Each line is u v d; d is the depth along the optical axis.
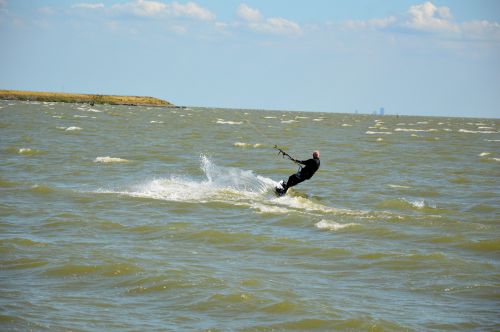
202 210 81.38
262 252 61.34
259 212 80.88
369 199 96.12
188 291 48.16
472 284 52.50
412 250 63.44
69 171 113.06
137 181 103.00
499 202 96.19
